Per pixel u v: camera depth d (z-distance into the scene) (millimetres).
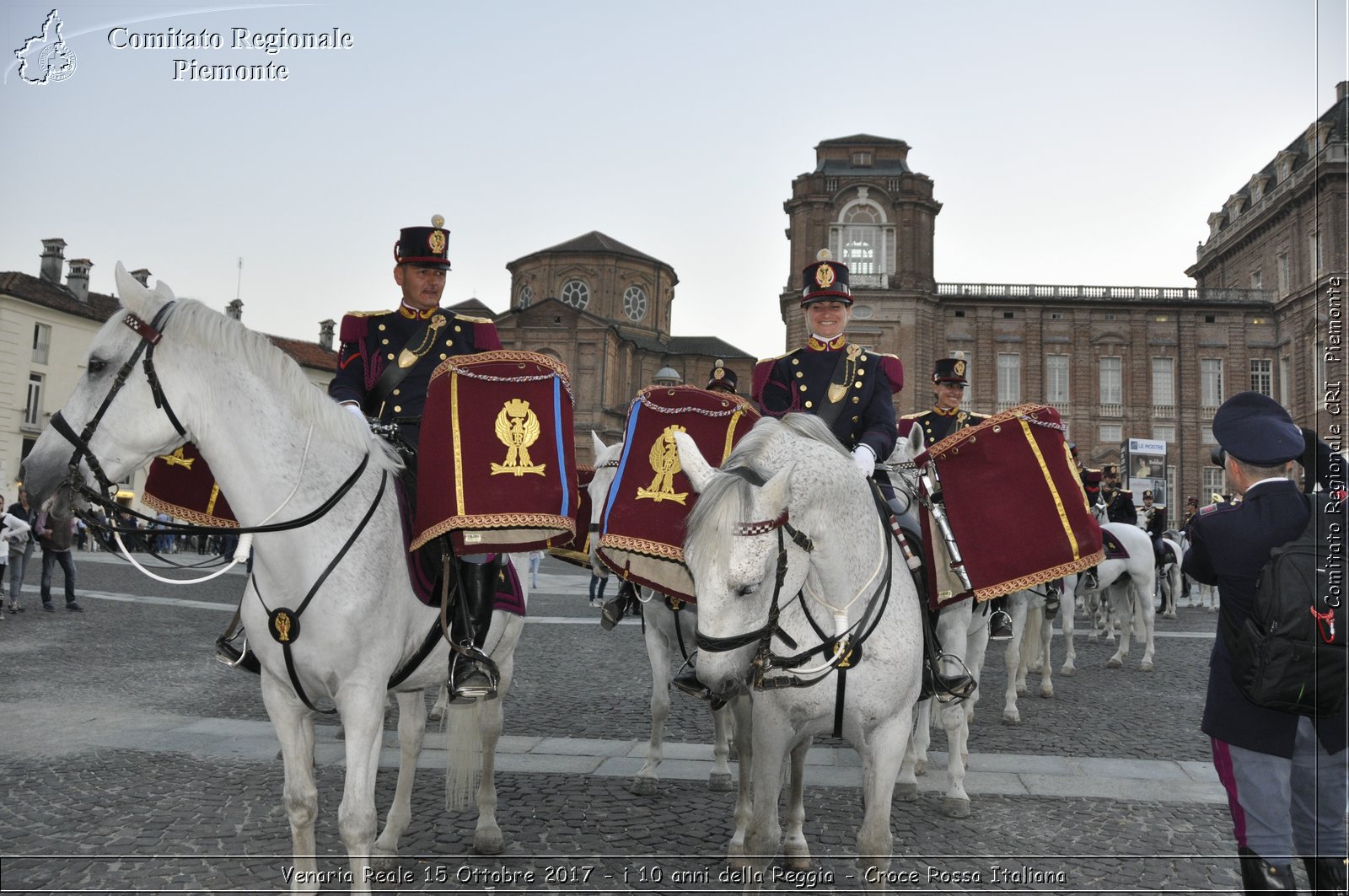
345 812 3793
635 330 68125
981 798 6375
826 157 57750
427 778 6609
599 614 18172
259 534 3936
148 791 6082
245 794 6055
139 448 3795
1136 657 13875
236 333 3959
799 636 3898
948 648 5492
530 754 7301
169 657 11531
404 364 4988
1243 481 3807
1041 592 9688
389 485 4344
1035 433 4809
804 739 4855
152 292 3924
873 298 54500
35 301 36250
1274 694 3396
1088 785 6715
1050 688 10477
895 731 3961
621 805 5996
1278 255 48625
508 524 4125
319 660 3908
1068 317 55844
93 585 20750
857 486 3975
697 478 3711
